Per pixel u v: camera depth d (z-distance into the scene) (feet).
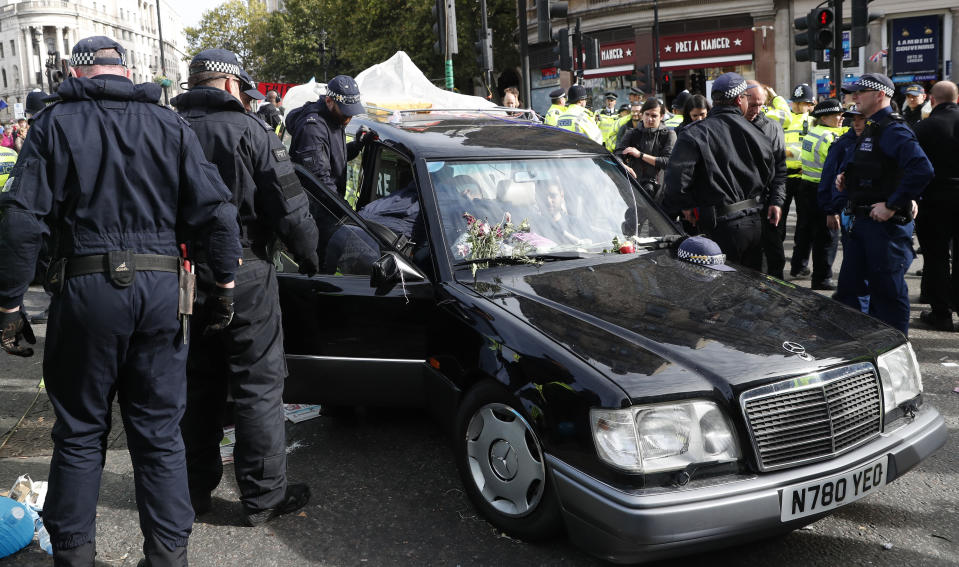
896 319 18.20
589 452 9.05
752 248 17.33
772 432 9.18
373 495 12.05
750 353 9.59
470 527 11.04
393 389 12.25
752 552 10.40
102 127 8.73
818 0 85.76
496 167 13.66
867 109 17.78
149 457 9.29
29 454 13.93
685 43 93.40
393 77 29.53
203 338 10.92
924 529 10.93
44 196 8.48
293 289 12.66
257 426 10.90
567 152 14.53
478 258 12.26
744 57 90.48
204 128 10.25
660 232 14.23
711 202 16.96
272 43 185.98
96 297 8.59
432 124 15.57
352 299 12.26
